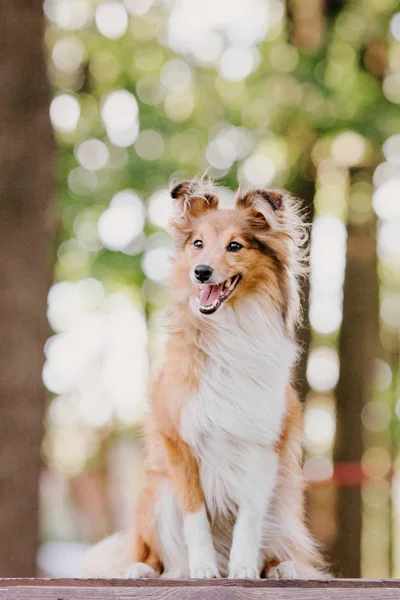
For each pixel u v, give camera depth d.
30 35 8.95
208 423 5.74
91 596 4.43
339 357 12.68
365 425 12.56
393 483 14.57
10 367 8.63
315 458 14.33
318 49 11.85
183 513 5.80
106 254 14.08
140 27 14.06
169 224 6.30
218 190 6.69
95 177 13.70
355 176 12.66
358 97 11.63
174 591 4.46
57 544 23.11
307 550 6.32
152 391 6.06
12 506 8.58
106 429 22.03
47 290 8.92
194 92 13.90
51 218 9.07
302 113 11.70
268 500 5.89
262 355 5.86
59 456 24.00
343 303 12.72
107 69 14.05
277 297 6.09
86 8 13.96
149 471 6.14
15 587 4.43
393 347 17.06
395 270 16.59
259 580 4.62
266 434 5.79
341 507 12.45
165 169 13.33
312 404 14.69
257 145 12.74
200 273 5.77
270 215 6.07
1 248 8.73
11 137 8.79
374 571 14.48
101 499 23.34
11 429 8.60
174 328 5.93
